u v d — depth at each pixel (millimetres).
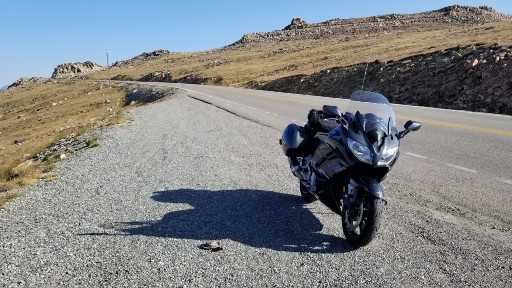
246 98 30984
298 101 26953
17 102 106312
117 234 5371
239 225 5691
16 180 8711
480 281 4129
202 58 155625
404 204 6453
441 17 148875
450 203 6449
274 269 4402
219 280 4164
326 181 5469
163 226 5648
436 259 4605
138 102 50906
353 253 4809
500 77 23469
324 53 91750
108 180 8211
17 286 4066
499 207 6223
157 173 8703
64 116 57656
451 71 27422
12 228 5668
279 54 113875
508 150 10211
